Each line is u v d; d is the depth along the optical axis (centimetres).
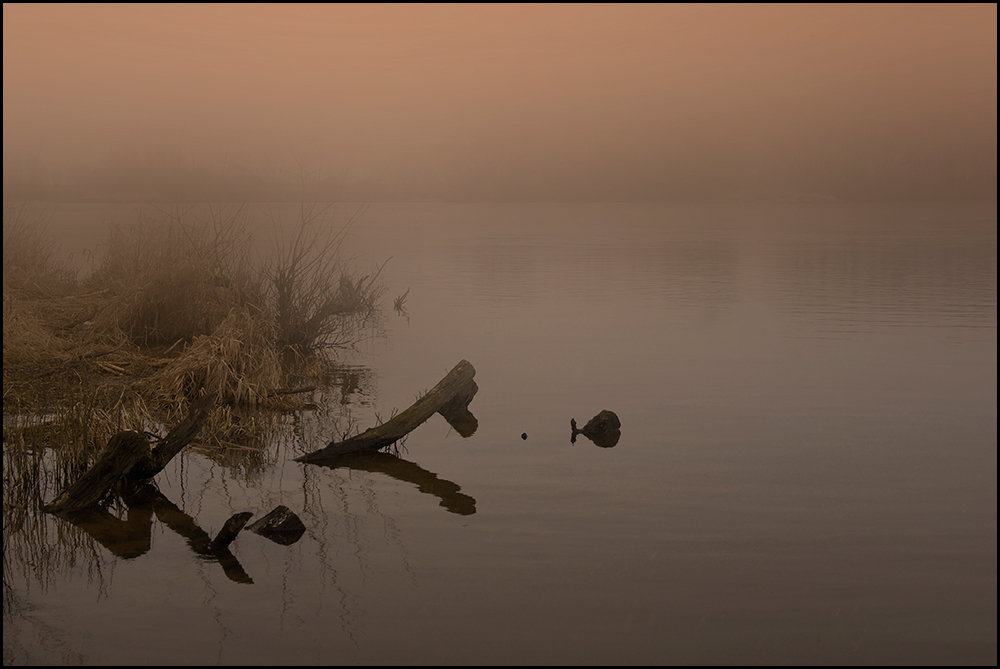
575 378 1312
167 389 1119
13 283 1769
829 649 524
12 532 693
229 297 1623
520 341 1661
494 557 650
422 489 802
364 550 662
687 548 669
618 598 585
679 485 818
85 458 817
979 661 511
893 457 911
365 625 546
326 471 858
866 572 629
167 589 594
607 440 976
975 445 955
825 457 910
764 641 533
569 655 514
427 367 1410
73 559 643
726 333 1748
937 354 1505
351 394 1209
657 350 1559
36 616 555
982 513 746
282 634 535
